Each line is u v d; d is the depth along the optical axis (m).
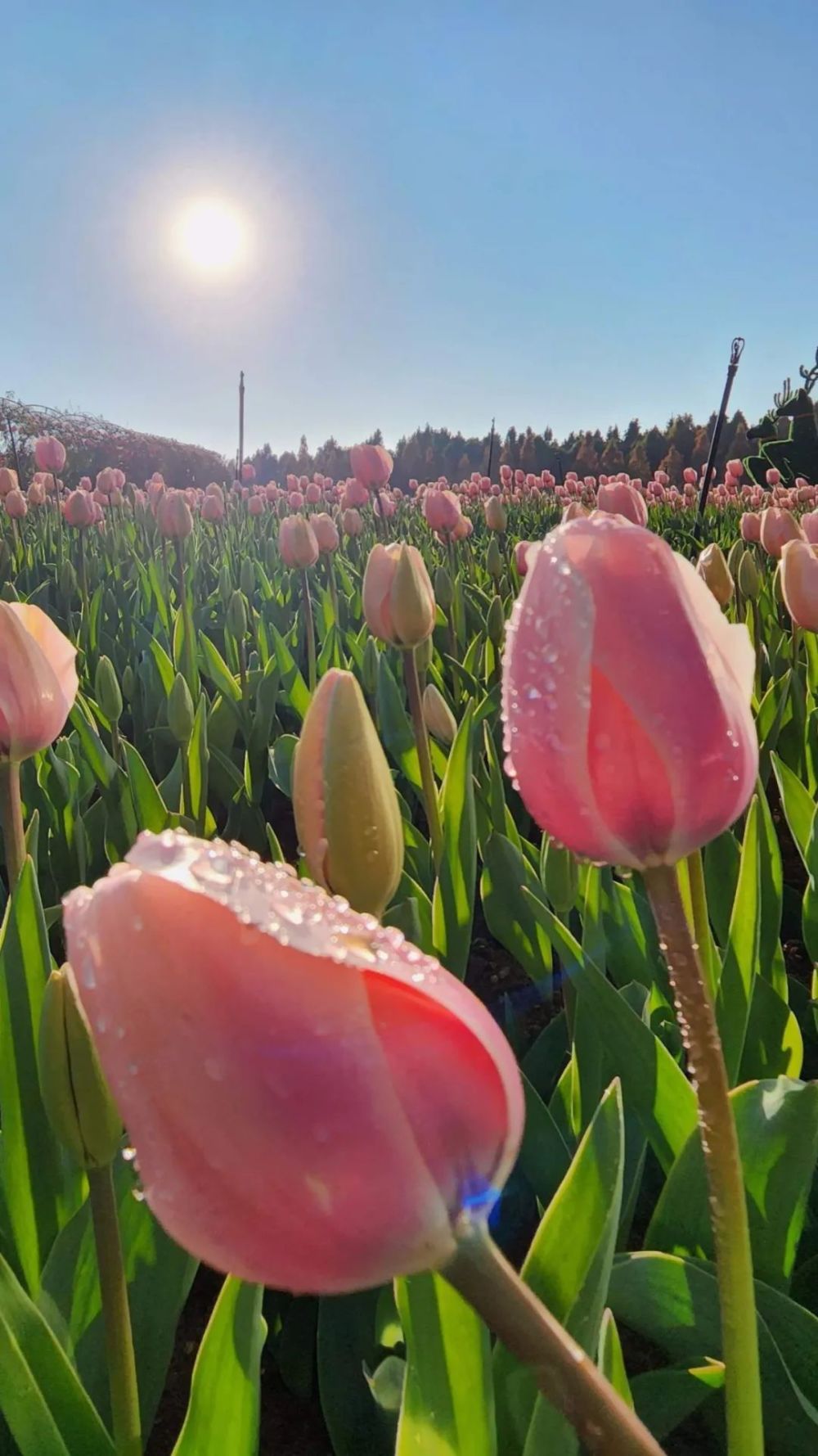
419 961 0.13
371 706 0.94
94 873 0.73
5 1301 0.23
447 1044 0.12
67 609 1.48
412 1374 0.22
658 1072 0.34
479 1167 0.12
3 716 0.35
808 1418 0.28
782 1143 0.31
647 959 0.48
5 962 0.33
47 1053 0.20
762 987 0.42
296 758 0.27
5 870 0.74
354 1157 0.12
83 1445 0.24
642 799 0.17
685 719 0.17
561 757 0.17
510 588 1.52
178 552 1.41
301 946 0.12
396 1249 0.12
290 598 1.48
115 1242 0.22
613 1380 0.21
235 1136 0.12
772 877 0.46
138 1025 0.12
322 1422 0.36
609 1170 0.22
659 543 0.17
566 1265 0.23
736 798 0.17
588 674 0.17
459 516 1.51
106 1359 0.29
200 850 0.13
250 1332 0.23
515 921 0.53
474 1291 0.12
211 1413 0.23
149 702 1.01
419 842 0.62
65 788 0.69
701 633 0.17
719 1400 0.30
